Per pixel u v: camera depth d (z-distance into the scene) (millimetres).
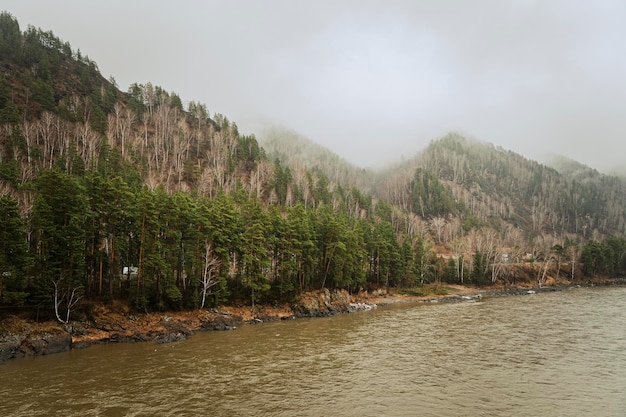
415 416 26656
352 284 91125
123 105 180750
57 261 47344
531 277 132625
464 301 95500
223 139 177500
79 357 40875
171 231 58969
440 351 44781
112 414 26406
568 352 43719
